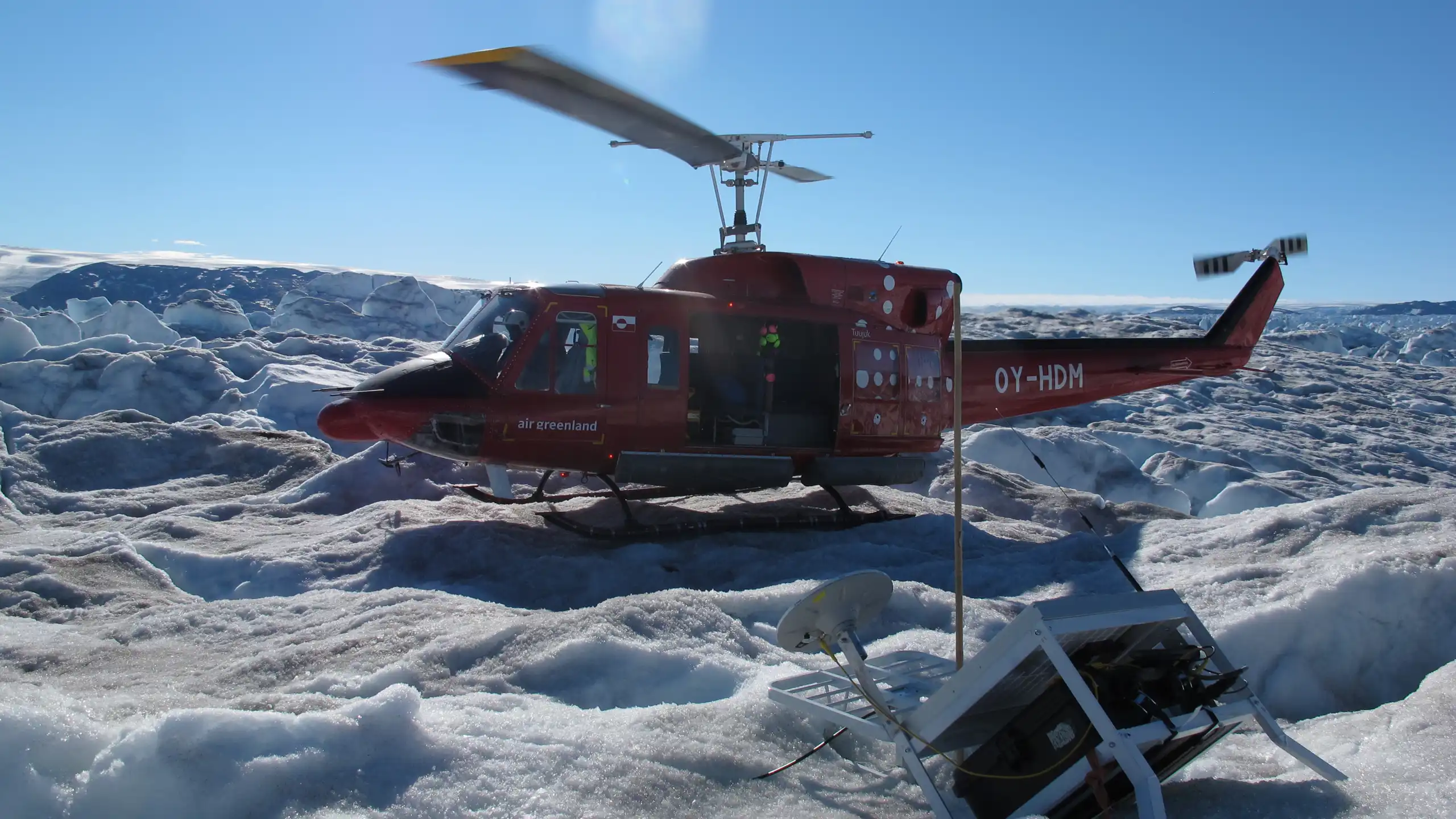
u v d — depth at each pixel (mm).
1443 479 15703
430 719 2889
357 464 8789
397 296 28766
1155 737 2568
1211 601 4922
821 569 6355
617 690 3645
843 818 2668
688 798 2654
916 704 3002
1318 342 33344
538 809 2471
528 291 7535
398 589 5023
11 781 2336
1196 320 37625
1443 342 34781
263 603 4883
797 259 8148
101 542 5988
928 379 8758
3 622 4641
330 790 2465
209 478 9023
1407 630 4598
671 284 8289
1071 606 2643
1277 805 2684
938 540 7520
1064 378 9820
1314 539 5984
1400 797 2615
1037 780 2688
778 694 3045
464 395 7191
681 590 4477
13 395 13328
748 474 7777
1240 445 16312
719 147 6316
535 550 6848
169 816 2369
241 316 26188
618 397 7465
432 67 4637
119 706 3146
